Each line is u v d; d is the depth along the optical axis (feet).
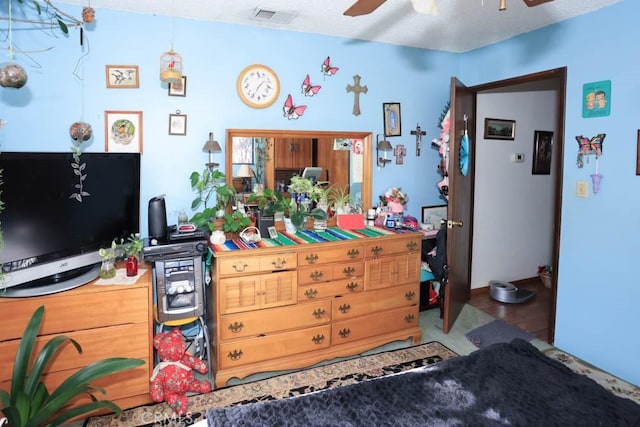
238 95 8.98
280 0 7.60
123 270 7.40
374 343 8.95
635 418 4.13
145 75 8.25
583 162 8.54
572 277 8.87
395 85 10.73
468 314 11.33
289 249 7.87
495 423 4.06
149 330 6.95
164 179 8.61
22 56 7.43
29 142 7.61
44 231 6.42
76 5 7.70
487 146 12.46
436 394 4.56
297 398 4.51
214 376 7.82
